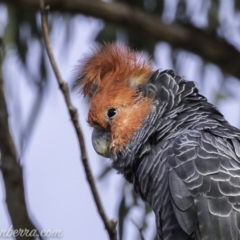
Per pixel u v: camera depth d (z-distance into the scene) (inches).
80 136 312.3
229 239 373.4
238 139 402.3
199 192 380.2
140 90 431.8
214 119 417.7
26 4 633.6
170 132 409.4
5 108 316.8
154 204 408.2
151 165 407.2
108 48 448.5
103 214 310.3
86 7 637.3
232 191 378.0
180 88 425.7
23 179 313.7
